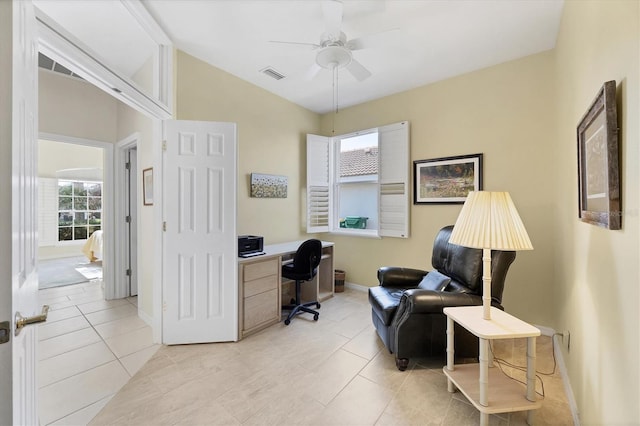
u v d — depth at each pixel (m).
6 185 0.73
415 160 3.57
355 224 4.26
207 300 2.54
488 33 2.47
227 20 2.30
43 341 2.57
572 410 1.69
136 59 2.95
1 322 0.72
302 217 4.20
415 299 2.03
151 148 2.83
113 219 3.70
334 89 3.63
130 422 1.62
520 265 2.84
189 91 2.77
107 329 2.81
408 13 2.21
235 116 3.25
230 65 3.01
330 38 2.16
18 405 0.82
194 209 2.52
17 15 0.80
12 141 0.74
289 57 2.87
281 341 2.58
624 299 1.00
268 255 2.88
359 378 2.03
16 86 0.78
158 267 2.52
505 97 2.93
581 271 1.67
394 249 3.80
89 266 5.62
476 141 3.11
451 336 1.89
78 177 7.00
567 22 2.03
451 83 3.29
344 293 4.02
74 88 3.41
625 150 1.00
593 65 1.41
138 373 2.08
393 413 1.69
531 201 2.79
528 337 1.57
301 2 2.10
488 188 3.03
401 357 2.09
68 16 2.28
